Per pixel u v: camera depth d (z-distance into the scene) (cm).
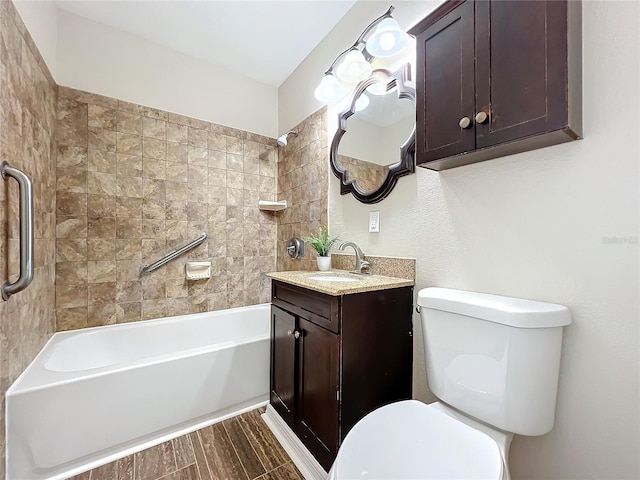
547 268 90
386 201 148
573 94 75
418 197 131
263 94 250
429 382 104
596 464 81
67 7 169
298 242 216
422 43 107
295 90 230
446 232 120
